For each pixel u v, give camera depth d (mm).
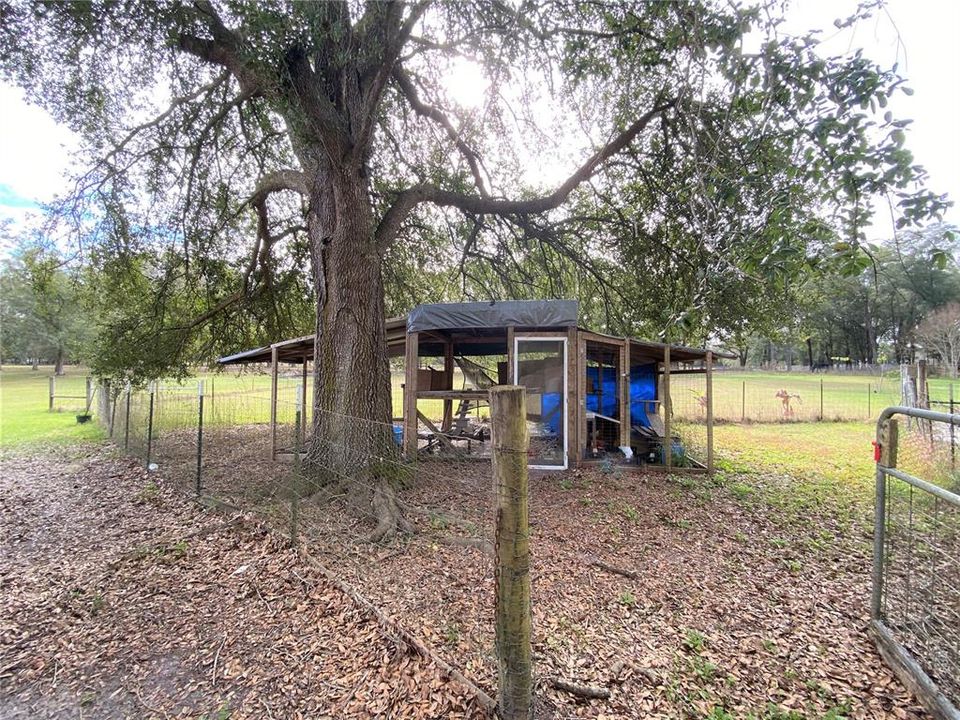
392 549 4660
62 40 5328
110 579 4375
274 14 4637
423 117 8773
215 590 4090
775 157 3473
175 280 10500
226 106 7555
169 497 6844
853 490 7496
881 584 3291
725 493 7176
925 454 7648
